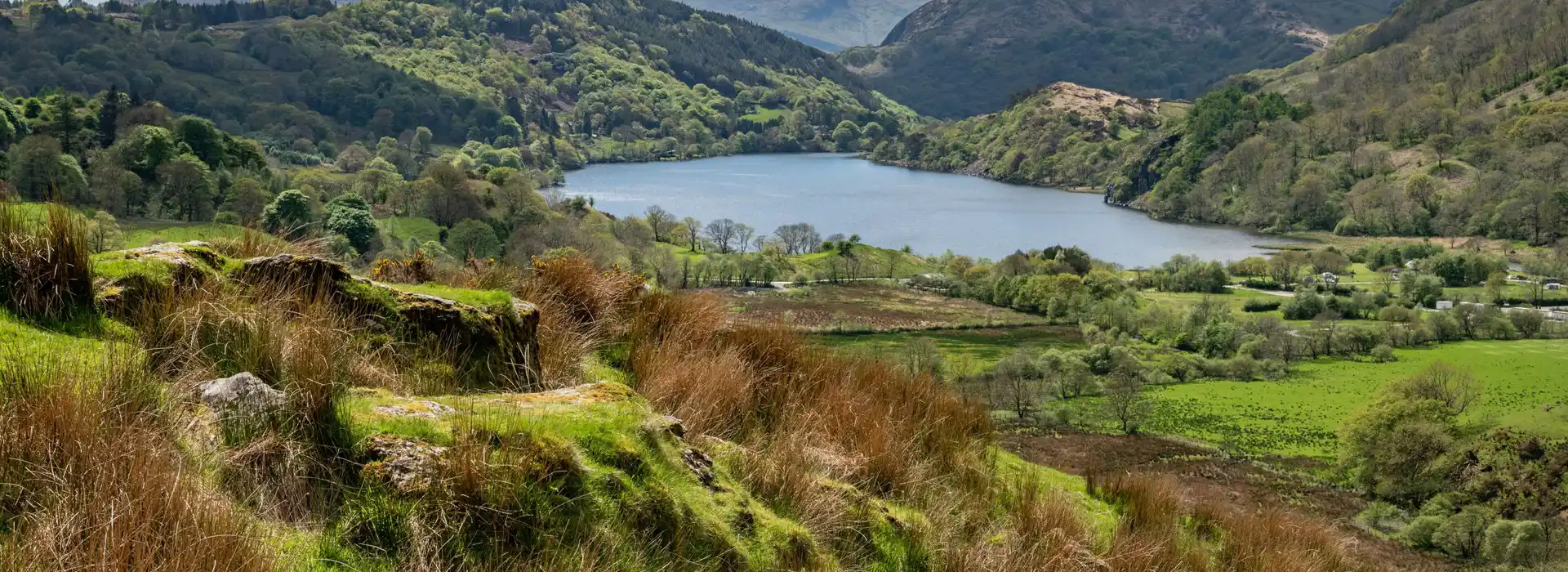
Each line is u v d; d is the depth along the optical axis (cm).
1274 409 5762
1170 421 5372
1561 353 7356
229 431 358
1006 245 14538
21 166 7394
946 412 820
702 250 11219
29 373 331
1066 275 8900
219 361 414
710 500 444
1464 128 18562
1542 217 13550
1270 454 4625
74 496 288
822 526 502
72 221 430
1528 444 3834
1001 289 8994
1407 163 17888
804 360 783
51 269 414
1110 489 821
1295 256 11594
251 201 8106
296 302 493
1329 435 5069
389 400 414
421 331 530
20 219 426
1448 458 3766
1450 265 11106
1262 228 16962
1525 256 12400
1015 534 602
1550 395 5931
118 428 323
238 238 615
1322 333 7912
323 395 381
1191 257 11669
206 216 8400
